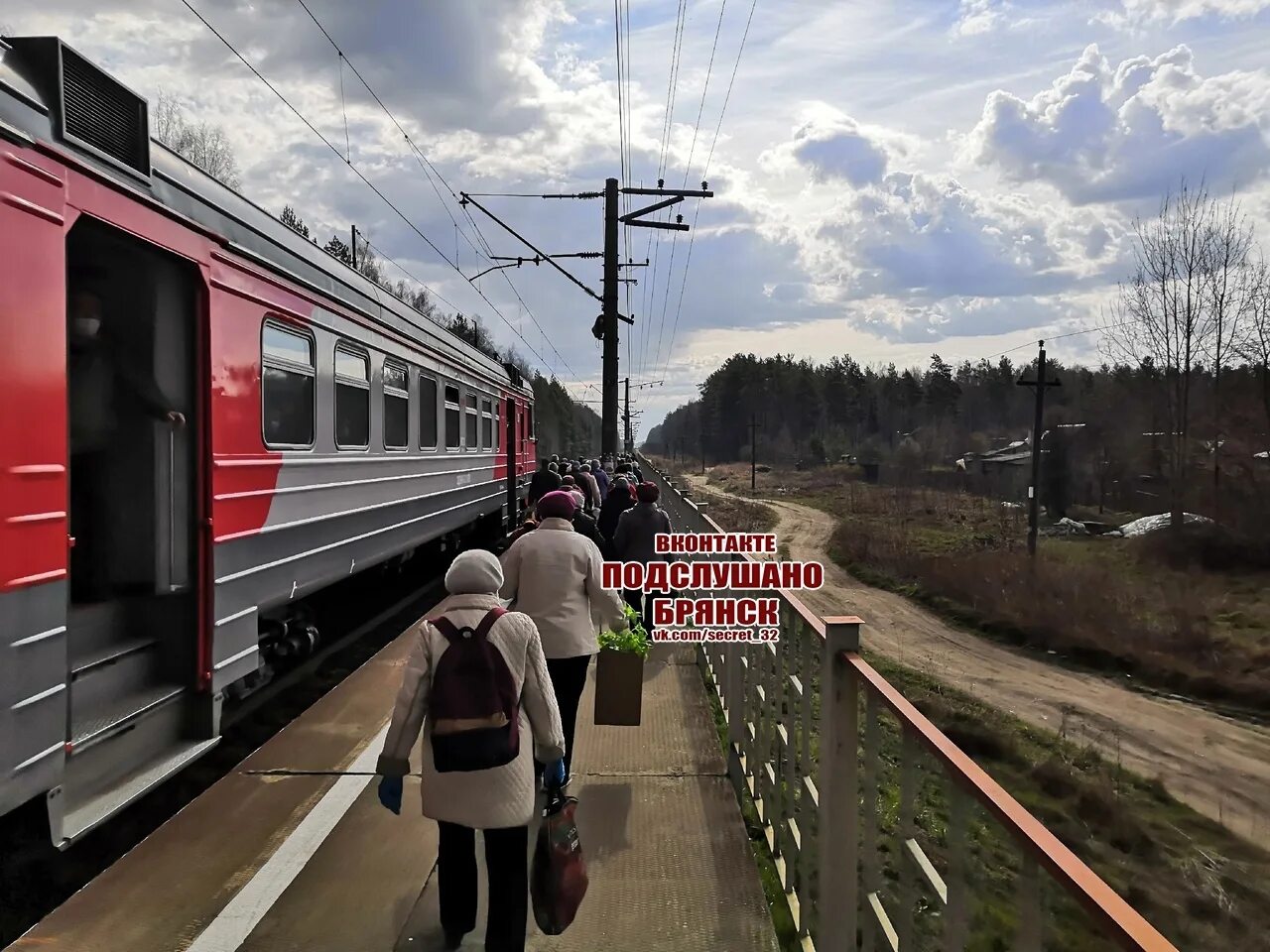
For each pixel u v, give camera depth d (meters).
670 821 4.42
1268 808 11.67
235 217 5.56
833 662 2.88
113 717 4.13
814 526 42.75
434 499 11.16
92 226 4.07
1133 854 9.85
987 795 1.82
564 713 4.42
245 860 3.94
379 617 10.57
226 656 5.18
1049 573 24.83
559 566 4.35
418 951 3.25
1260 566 28.17
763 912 3.61
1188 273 35.22
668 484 17.33
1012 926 4.62
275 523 6.02
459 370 12.77
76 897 3.59
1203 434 35.22
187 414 4.97
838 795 2.87
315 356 6.92
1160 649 19.53
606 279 19.81
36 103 3.58
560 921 3.09
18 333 3.38
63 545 3.62
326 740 5.54
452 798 2.89
